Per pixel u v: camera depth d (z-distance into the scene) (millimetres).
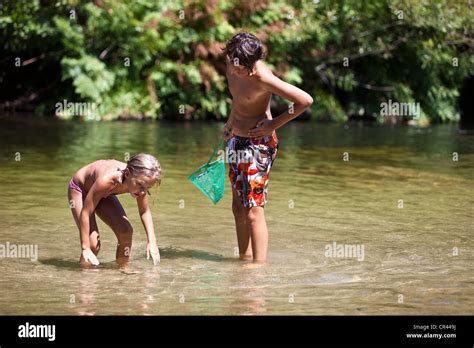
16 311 4535
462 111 23109
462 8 20406
